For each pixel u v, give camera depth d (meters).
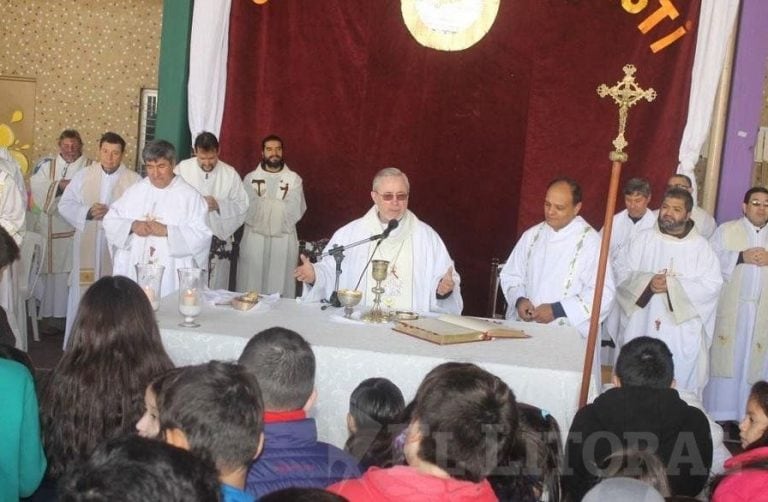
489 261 8.22
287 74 8.20
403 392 4.09
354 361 4.11
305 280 5.11
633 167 7.75
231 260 8.49
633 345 3.31
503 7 7.90
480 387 2.12
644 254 6.62
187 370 2.15
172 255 6.41
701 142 7.55
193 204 6.55
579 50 7.79
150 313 2.94
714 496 2.50
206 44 7.97
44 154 10.31
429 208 8.27
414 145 8.20
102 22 10.16
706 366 6.57
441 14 7.95
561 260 5.78
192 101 8.05
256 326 4.45
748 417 3.19
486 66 8.00
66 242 8.39
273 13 8.11
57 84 10.24
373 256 5.35
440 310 5.41
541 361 4.14
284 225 8.33
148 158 6.43
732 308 6.99
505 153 8.06
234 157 8.29
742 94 7.75
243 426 2.05
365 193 8.34
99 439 2.82
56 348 7.86
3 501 2.59
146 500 1.45
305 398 2.66
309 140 8.30
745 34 7.67
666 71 7.61
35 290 8.11
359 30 8.11
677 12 7.53
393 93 8.16
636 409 3.09
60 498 1.48
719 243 7.05
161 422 2.08
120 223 6.39
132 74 10.21
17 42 10.20
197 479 1.51
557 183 5.81
